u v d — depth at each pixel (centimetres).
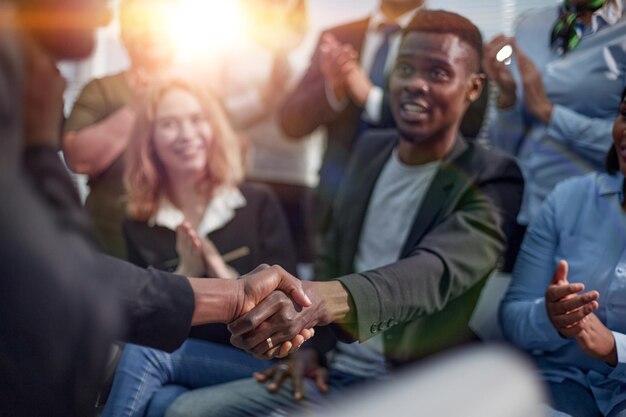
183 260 208
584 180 176
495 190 178
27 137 87
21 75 83
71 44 91
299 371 182
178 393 178
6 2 84
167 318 136
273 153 312
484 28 259
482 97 191
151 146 222
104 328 82
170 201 222
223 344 200
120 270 134
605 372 162
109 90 256
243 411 171
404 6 275
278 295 149
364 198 192
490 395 70
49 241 78
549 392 158
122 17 259
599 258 165
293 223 308
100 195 240
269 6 308
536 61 212
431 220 178
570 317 151
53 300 77
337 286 154
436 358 171
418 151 184
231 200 223
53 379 81
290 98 296
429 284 162
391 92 188
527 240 179
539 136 215
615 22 199
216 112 229
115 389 172
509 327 174
